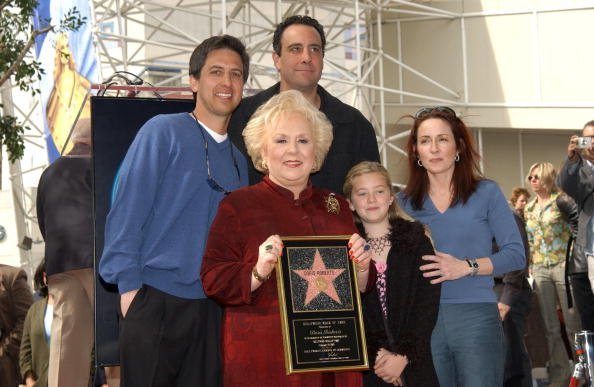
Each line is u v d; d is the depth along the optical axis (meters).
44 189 6.41
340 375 4.48
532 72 15.94
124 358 4.66
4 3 14.57
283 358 4.38
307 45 5.93
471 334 5.57
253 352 4.39
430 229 5.76
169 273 4.73
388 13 17.03
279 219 4.53
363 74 17.22
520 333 8.02
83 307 6.44
